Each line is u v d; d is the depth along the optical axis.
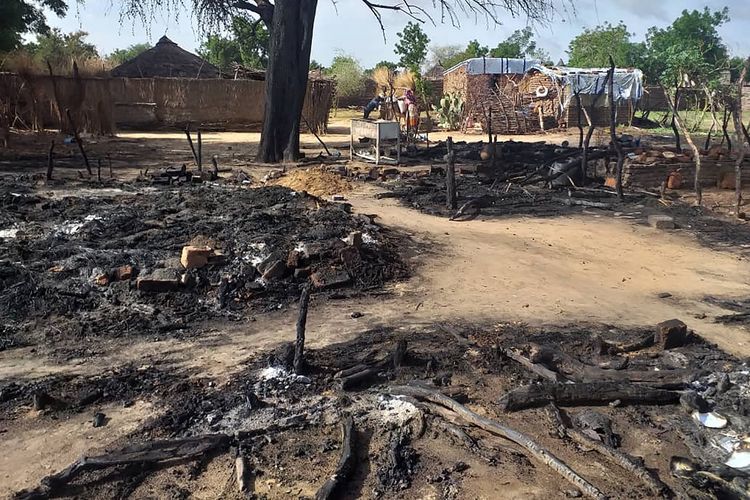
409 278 9.24
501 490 4.49
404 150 23.02
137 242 9.38
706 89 20.00
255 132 36.31
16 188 12.91
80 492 4.50
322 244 9.28
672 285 9.38
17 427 5.29
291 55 20.25
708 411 5.54
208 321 7.62
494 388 5.96
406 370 6.26
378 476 4.66
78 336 7.11
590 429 5.30
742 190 15.95
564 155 17.41
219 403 5.63
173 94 35.41
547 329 7.45
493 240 11.39
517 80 39.75
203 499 4.43
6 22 32.94
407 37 59.81
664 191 15.48
